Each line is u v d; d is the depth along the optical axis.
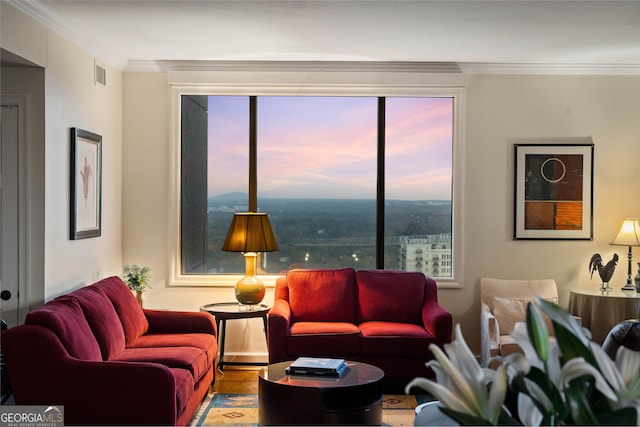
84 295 4.45
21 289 4.66
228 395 5.33
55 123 4.82
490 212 6.41
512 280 6.30
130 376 3.75
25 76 4.63
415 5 4.41
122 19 4.82
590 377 1.15
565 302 6.41
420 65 6.38
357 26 4.97
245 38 5.38
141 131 6.41
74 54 5.17
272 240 5.90
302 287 5.99
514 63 6.30
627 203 6.39
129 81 6.41
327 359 4.58
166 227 6.43
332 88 6.41
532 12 4.57
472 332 6.40
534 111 6.39
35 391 3.72
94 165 5.58
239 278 6.44
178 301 6.43
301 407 3.99
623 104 6.38
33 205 4.66
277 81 6.40
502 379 1.09
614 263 6.08
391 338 5.33
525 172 6.39
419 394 5.47
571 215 6.38
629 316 5.79
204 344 5.05
